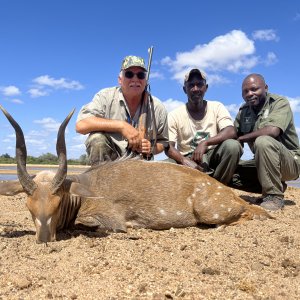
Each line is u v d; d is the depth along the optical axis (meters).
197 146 2.24
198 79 2.29
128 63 1.96
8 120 1.43
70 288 1.03
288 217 1.91
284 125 2.17
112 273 1.12
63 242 1.43
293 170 2.22
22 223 1.83
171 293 1.00
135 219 1.73
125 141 2.02
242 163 2.41
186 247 1.39
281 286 1.07
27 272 1.13
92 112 2.01
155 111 2.08
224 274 1.15
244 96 2.29
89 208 1.66
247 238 1.52
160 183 1.74
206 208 1.74
